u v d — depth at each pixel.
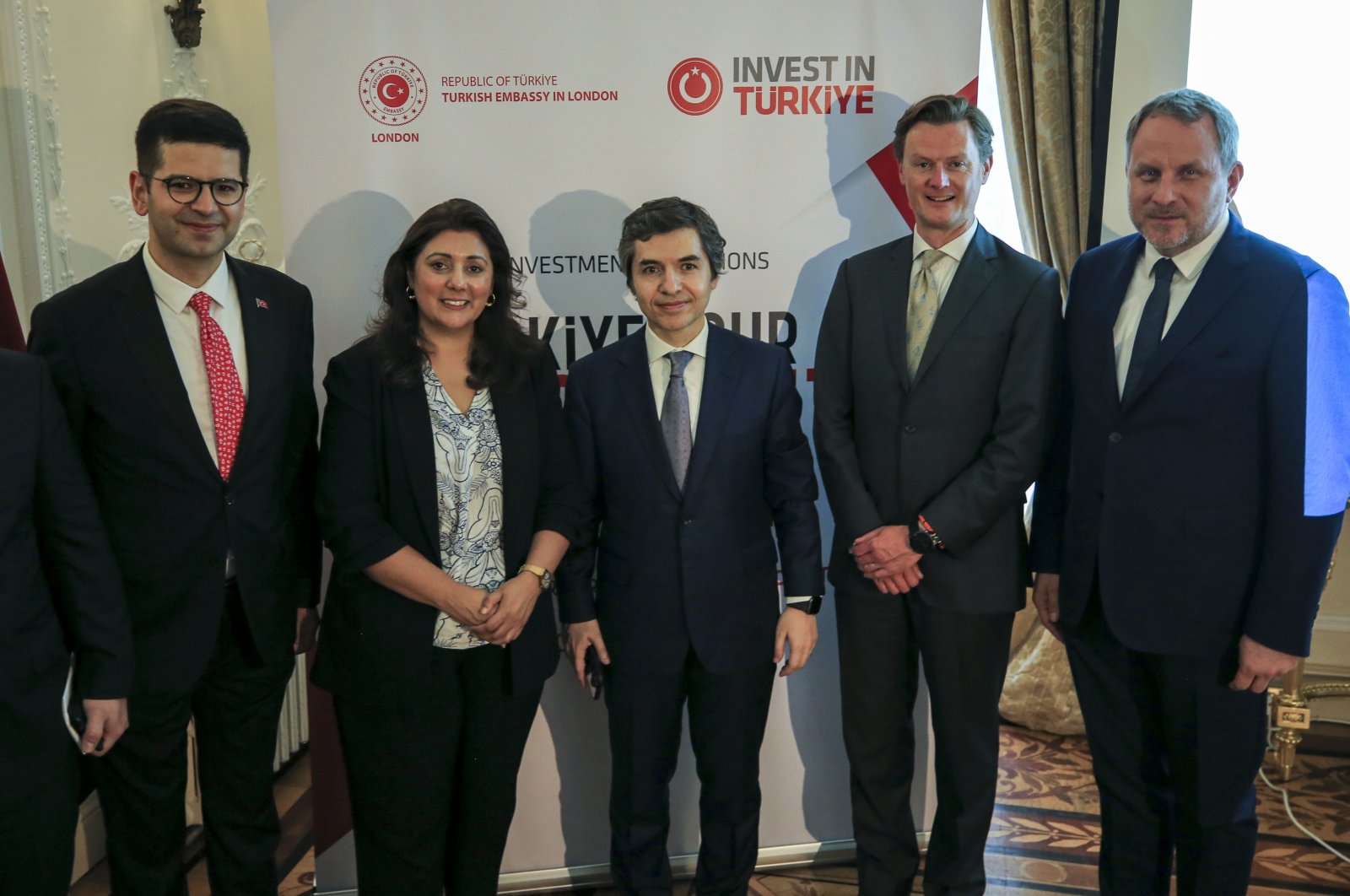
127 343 1.79
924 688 2.60
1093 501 2.04
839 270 2.26
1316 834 2.79
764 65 2.37
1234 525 1.89
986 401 2.07
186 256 1.80
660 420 2.11
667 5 2.33
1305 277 1.85
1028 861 2.64
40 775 1.62
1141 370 1.94
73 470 1.67
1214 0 3.36
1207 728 1.96
